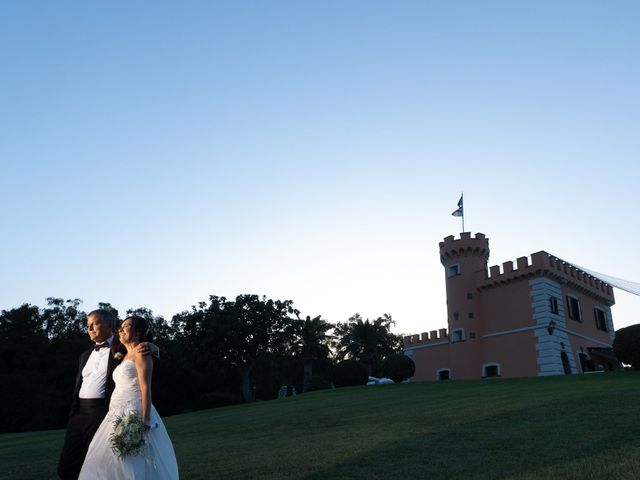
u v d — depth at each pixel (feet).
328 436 35.19
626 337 79.46
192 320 192.34
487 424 34.37
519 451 26.08
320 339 222.69
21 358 169.37
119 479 17.57
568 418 33.94
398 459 26.17
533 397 45.73
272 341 202.18
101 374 20.07
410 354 158.81
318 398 78.89
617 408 35.73
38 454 37.78
